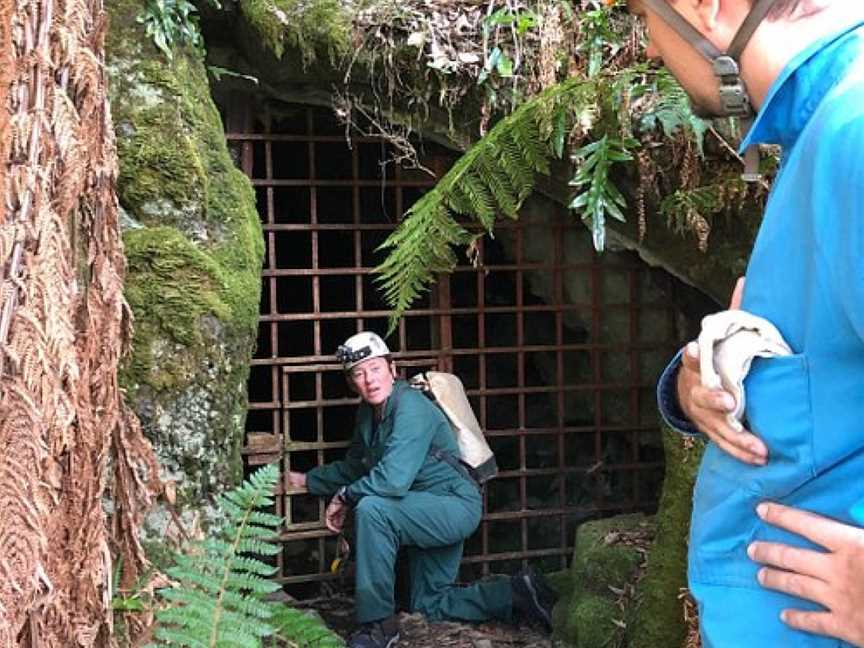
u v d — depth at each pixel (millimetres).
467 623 3186
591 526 3010
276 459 3371
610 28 2430
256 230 2535
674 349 3592
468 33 2631
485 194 2049
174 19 2453
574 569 2967
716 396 893
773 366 866
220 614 1415
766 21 897
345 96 2846
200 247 2340
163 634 1370
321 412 3467
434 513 3090
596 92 2238
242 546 1571
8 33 1017
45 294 1028
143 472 2072
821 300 813
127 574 1440
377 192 4086
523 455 3656
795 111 880
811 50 863
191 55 2525
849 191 769
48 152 1067
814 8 899
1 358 973
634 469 3719
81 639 1172
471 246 2857
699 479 1023
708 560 977
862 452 835
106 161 1271
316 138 3246
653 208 2545
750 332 880
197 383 2223
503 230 3732
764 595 917
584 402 3965
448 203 2055
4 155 1011
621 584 2738
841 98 811
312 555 3748
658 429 3678
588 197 2150
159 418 2172
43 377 1013
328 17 2680
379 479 3059
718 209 2410
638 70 2232
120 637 1488
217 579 1513
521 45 2557
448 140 2863
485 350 3576
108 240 1288
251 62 2955
